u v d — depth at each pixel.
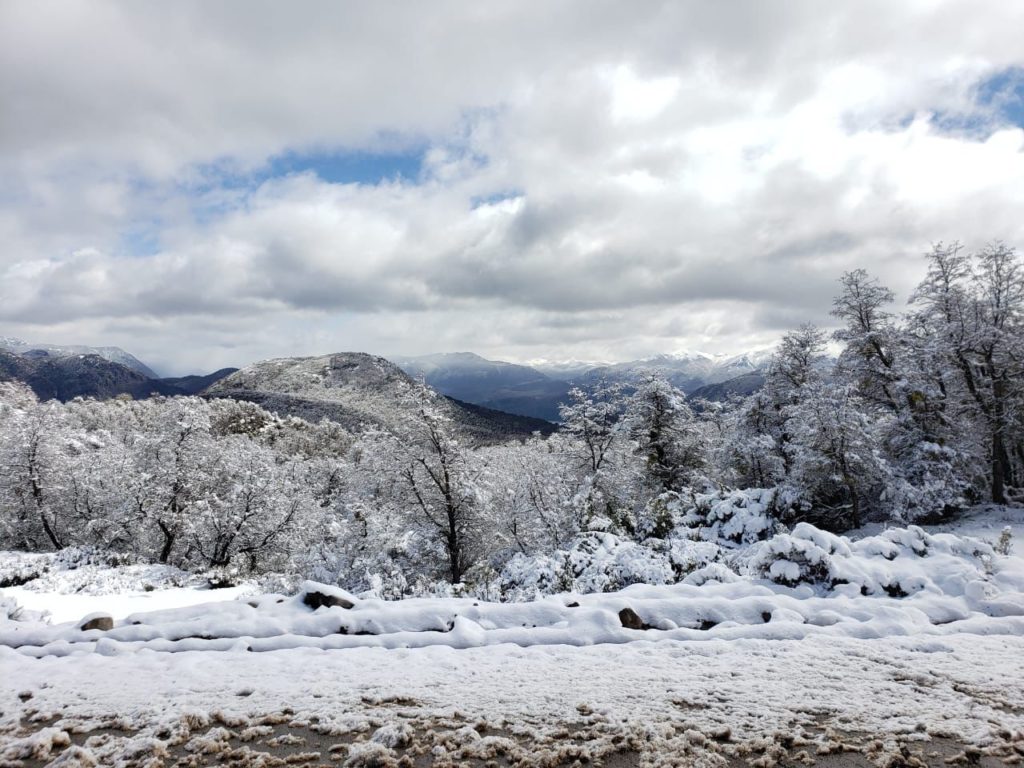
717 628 7.61
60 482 31.52
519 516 23.67
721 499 17.94
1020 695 5.30
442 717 5.32
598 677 6.12
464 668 6.60
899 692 5.44
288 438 83.06
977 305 24.69
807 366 26.23
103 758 4.80
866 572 9.52
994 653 6.42
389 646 7.73
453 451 23.19
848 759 4.35
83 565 20.83
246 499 29.55
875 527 22.50
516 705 5.50
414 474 23.06
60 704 5.88
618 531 16.19
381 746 4.75
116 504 30.45
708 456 27.66
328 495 41.03
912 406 24.70
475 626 8.06
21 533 31.41
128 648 7.85
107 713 5.64
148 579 18.30
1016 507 23.88
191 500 29.56
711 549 12.97
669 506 18.28
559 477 25.25
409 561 21.55
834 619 7.80
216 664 7.05
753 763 4.34
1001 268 24.73
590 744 4.70
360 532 22.84
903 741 4.58
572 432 26.67
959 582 9.05
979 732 4.63
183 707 5.70
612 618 7.88
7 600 11.27
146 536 29.66
